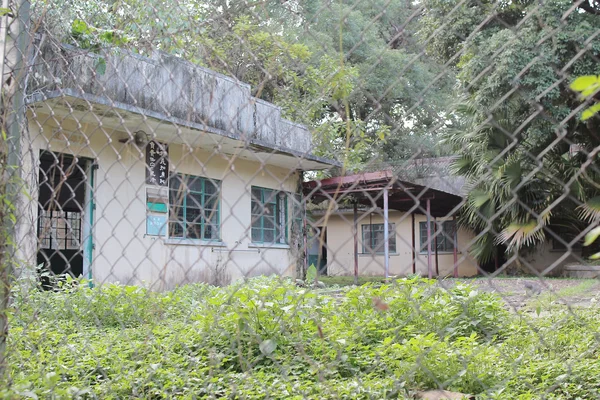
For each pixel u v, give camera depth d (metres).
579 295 7.70
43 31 2.66
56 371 2.67
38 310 3.05
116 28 2.72
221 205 10.34
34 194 2.56
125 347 3.61
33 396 2.04
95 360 3.21
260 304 3.47
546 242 13.98
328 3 1.78
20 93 2.37
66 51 2.64
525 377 3.16
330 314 4.07
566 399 2.92
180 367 3.12
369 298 4.34
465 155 11.31
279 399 2.71
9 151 2.30
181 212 9.55
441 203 14.70
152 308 3.86
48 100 2.82
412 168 7.39
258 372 3.16
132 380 2.82
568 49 5.06
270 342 2.86
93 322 4.66
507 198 11.37
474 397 2.93
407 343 3.29
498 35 5.70
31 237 2.58
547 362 3.42
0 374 2.13
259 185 11.24
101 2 4.30
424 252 17.20
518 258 1.52
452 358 3.17
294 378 2.99
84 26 2.69
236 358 3.23
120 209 8.55
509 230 11.31
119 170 8.53
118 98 3.99
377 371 3.28
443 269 16.81
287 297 3.57
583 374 3.17
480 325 4.46
